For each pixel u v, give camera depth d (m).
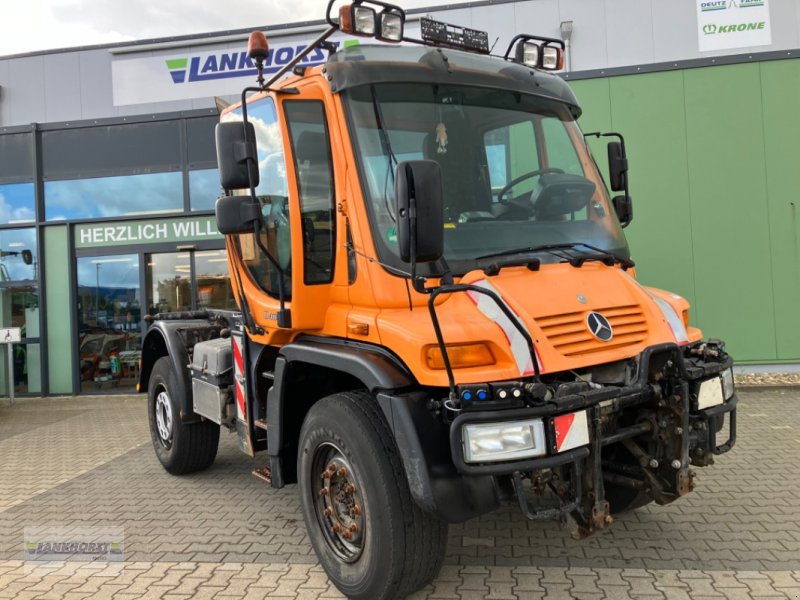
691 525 4.24
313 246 3.58
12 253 11.45
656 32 9.78
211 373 5.02
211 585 3.67
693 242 9.39
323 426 3.37
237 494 5.37
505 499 2.89
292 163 3.62
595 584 3.46
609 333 3.23
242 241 4.40
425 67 3.65
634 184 9.50
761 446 6.10
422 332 2.91
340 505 3.42
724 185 9.30
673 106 9.36
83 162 11.23
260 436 4.33
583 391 2.95
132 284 11.28
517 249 3.46
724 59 9.20
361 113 3.41
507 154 3.78
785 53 9.09
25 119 11.34
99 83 11.15
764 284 9.27
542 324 3.07
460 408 2.76
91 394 11.38
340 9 3.56
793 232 9.20
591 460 2.96
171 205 11.09
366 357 3.12
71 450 7.33
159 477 5.97
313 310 3.56
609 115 9.51
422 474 2.81
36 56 11.27
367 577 3.14
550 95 4.12
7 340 10.64
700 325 9.41
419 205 2.73
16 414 9.90
